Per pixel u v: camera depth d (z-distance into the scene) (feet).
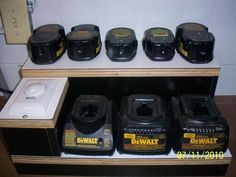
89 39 3.14
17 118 2.75
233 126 3.93
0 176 3.32
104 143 2.96
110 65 3.19
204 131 2.83
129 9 3.51
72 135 2.99
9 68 4.18
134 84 3.50
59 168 3.21
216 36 3.75
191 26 3.37
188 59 3.17
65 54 3.40
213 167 3.10
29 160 3.14
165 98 3.63
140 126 2.87
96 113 3.05
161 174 3.20
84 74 3.19
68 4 3.48
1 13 3.42
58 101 2.92
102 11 3.53
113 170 3.19
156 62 3.22
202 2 3.44
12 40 3.62
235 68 4.09
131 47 3.18
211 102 3.14
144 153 3.02
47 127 2.79
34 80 3.20
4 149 3.71
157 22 3.61
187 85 3.47
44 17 3.59
